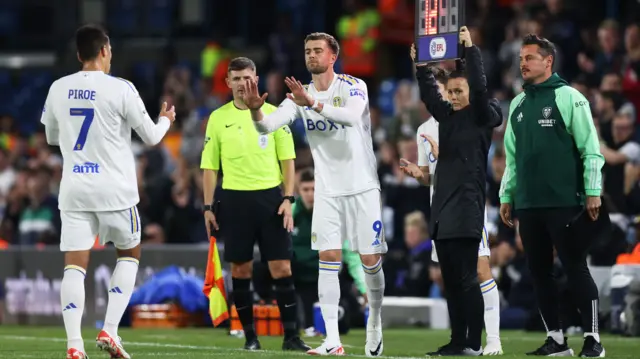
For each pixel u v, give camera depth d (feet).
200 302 146.51
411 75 232.73
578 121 90.94
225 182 105.70
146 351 101.86
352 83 93.86
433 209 91.50
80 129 85.25
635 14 184.14
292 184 105.50
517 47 187.21
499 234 147.43
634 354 98.02
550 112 91.91
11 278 160.56
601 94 152.35
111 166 85.56
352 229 94.27
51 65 274.98
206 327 146.61
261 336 126.31
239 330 128.06
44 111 86.94
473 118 90.74
